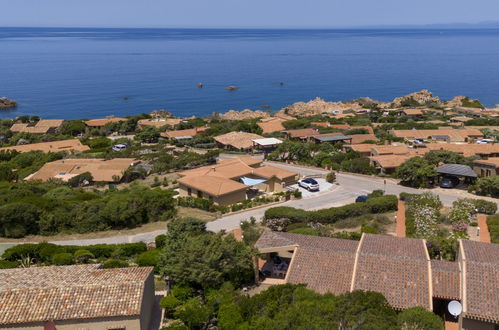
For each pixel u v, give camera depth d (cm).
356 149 10031
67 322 2959
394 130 12850
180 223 4738
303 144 10000
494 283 3158
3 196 6169
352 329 2753
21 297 3056
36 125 15588
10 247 5081
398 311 3131
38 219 5544
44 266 4109
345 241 4003
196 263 3684
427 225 5169
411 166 7625
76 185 8306
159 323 3419
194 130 13688
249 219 5956
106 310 2991
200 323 3219
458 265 3512
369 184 7756
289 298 3136
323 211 5628
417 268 3419
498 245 3781
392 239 3997
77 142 12638
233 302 3306
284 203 6712
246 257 3875
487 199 6788
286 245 3906
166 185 7950
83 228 5550
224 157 10594
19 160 10562
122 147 12094
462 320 3044
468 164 8319
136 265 4381
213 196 6669
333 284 3403
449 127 13850
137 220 5775
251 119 16788
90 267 3725
